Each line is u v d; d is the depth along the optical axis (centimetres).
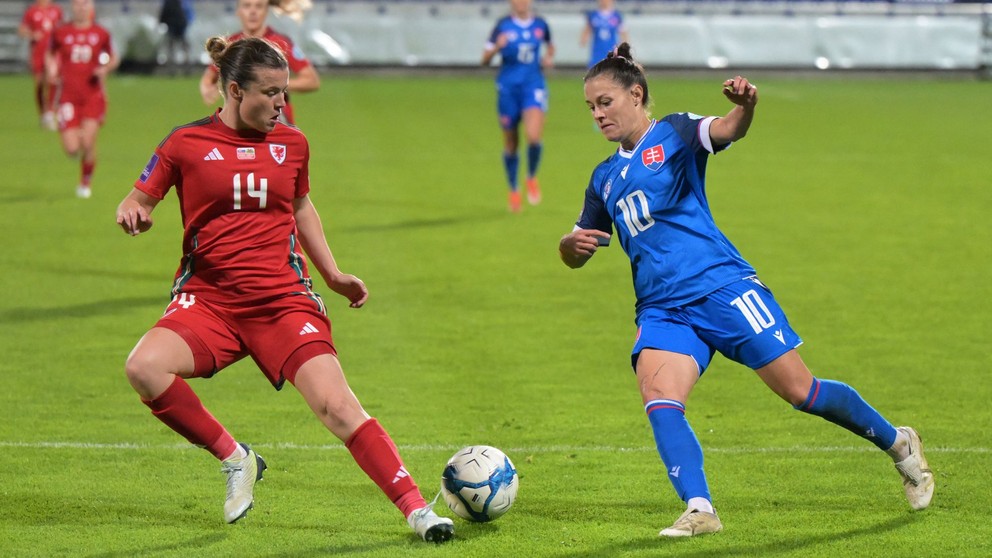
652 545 1559
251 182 1577
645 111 1642
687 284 1605
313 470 1909
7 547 1555
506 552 1534
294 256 1636
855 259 3797
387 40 11525
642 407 2289
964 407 2269
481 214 4647
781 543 1566
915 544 1564
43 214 4547
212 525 1648
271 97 1545
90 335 2819
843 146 6838
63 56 4903
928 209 4769
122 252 3869
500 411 2258
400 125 7744
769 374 1603
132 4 11206
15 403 2278
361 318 3030
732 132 1541
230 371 2569
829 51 11581
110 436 2081
